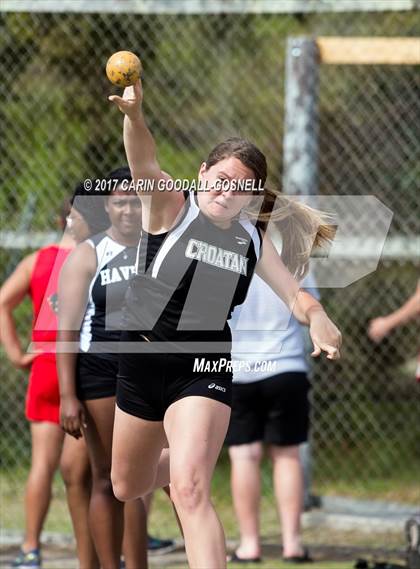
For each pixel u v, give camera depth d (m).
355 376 29.28
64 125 27.81
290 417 20.59
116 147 27.88
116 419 13.32
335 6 24.06
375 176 27.30
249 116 28.81
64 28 27.19
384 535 23.14
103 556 15.28
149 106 28.28
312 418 27.38
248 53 29.00
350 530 23.62
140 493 13.85
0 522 24.05
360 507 24.25
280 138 28.77
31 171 27.62
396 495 26.88
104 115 27.83
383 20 28.91
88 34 27.39
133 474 13.52
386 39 23.39
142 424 13.02
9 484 26.50
